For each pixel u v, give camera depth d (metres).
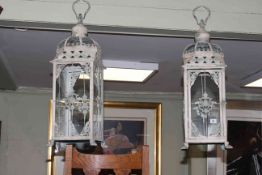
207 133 1.47
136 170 1.79
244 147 3.15
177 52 2.14
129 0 1.61
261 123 3.20
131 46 2.04
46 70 2.60
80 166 1.62
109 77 2.59
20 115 3.16
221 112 1.45
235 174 3.10
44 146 3.15
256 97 3.22
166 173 3.22
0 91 3.15
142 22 1.60
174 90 3.18
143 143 3.21
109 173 2.70
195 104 1.50
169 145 3.25
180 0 1.64
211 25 1.65
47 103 3.20
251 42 1.95
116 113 3.21
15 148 3.12
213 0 1.66
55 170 3.10
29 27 1.64
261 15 1.67
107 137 3.17
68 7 1.58
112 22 1.59
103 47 2.06
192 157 3.12
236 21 1.66
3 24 1.61
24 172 3.10
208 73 1.49
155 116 3.26
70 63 1.42
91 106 1.40
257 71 2.52
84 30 1.48
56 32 1.82
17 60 2.35
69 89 1.48
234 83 2.88
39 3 1.57
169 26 1.62
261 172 3.13
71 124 1.44
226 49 2.08
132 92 3.25
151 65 2.36
